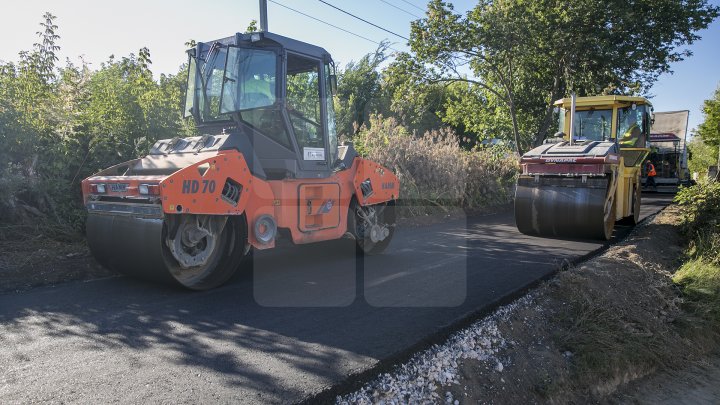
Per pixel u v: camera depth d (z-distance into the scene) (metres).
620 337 5.34
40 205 7.41
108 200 5.37
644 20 18.66
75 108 8.70
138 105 8.78
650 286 6.81
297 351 3.72
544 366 4.39
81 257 6.38
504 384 3.94
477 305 4.95
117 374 3.26
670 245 9.45
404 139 12.14
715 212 9.72
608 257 7.57
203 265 5.43
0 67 8.30
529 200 9.17
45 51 8.56
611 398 4.64
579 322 5.25
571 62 19.61
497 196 14.95
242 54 5.90
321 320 4.43
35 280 5.43
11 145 7.20
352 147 7.35
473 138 24.45
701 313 6.66
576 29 18.78
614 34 19.17
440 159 12.51
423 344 4.00
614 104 10.85
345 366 3.48
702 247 8.66
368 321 4.42
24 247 6.54
